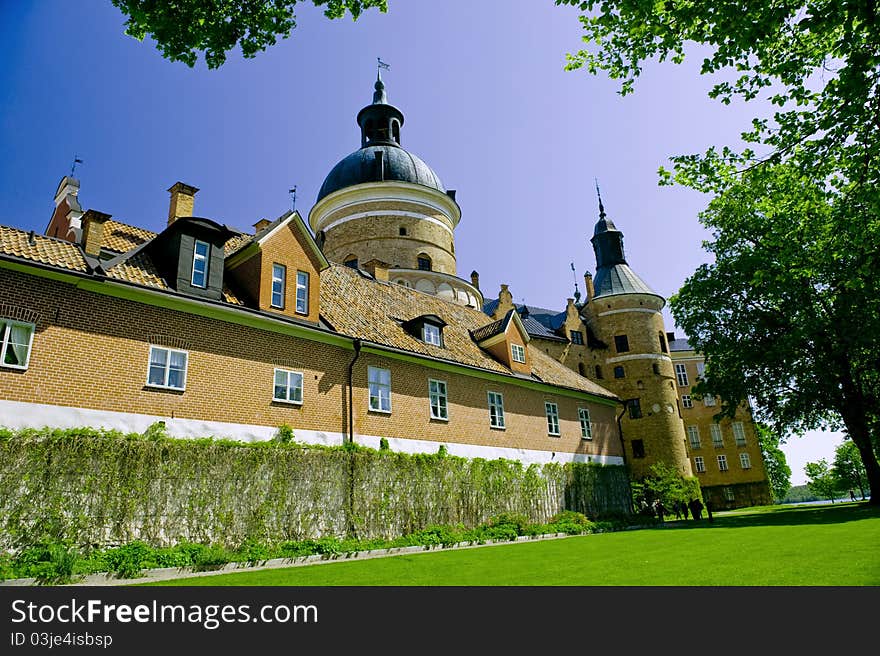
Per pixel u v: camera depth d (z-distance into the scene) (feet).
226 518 48.67
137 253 53.78
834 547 41.01
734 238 110.11
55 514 39.88
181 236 54.03
